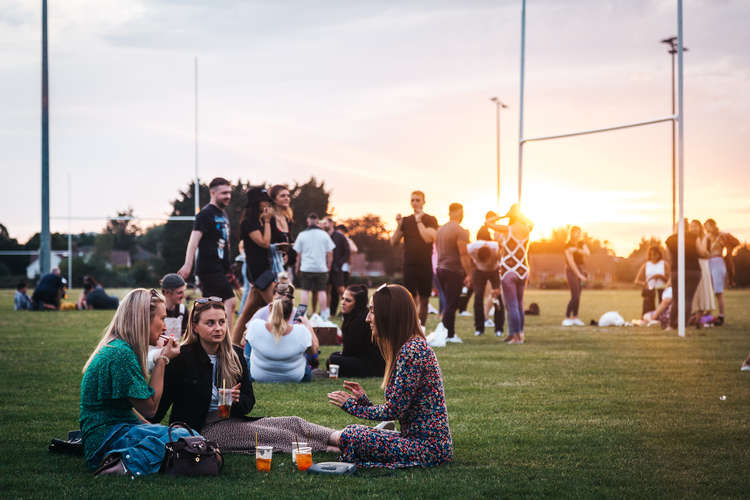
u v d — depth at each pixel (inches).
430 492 170.9
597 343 510.6
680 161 578.9
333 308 715.4
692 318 670.5
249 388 214.7
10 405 277.6
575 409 275.3
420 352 195.0
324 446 210.2
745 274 2028.8
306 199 2488.9
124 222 3166.8
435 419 197.6
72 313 826.8
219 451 189.5
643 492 173.8
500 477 185.5
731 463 200.7
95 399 190.7
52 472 188.5
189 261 383.6
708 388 323.6
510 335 514.6
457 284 518.6
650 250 705.0
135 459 184.7
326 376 355.3
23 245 2425.0
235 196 1886.1
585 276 701.3
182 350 205.6
